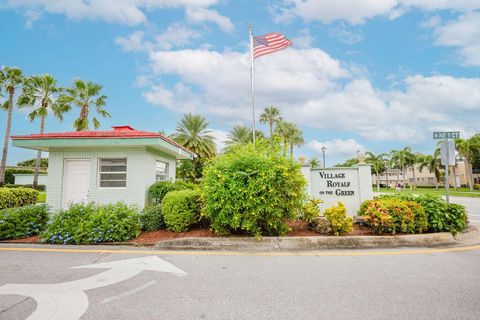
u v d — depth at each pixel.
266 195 6.50
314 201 7.64
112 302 3.47
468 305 3.34
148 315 3.13
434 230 7.18
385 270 4.64
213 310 3.24
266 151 7.16
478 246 6.32
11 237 7.09
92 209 7.42
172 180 14.41
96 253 5.90
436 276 4.34
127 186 11.08
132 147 11.24
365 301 3.46
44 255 5.75
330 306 3.32
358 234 6.91
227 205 6.40
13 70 27.38
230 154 7.30
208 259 5.40
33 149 11.84
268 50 13.83
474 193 36.75
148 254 5.81
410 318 3.04
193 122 33.19
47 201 11.01
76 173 11.30
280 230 6.78
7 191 14.20
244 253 5.84
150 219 7.57
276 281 4.16
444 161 8.44
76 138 10.55
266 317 3.07
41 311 3.23
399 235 6.70
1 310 3.26
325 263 5.07
